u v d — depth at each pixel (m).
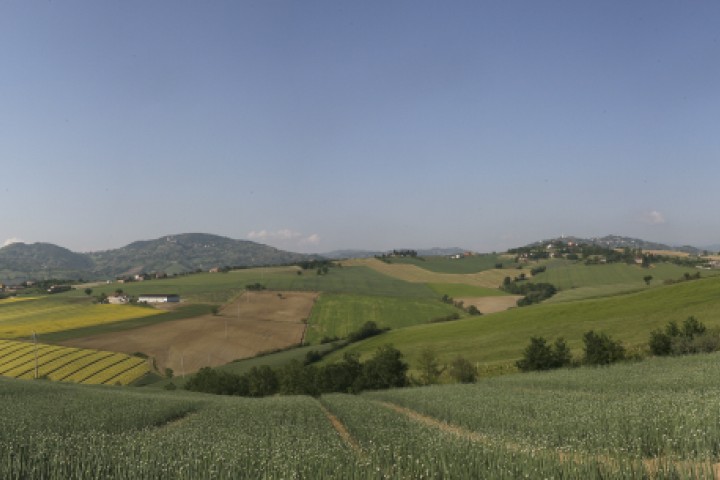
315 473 11.51
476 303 133.12
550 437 16.28
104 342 92.69
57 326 104.06
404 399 36.66
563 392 34.16
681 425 13.70
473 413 25.02
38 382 55.22
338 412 30.67
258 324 108.50
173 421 31.08
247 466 12.58
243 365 84.56
